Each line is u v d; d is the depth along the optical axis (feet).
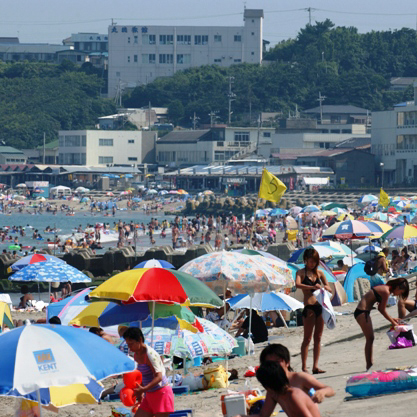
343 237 494.59
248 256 255.29
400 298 233.14
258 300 295.28
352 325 302.86
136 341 154.30
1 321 267.59
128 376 154.92
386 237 481.46
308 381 126.31
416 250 632.79
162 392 155.43
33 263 388.78
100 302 235.20
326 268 343.67
